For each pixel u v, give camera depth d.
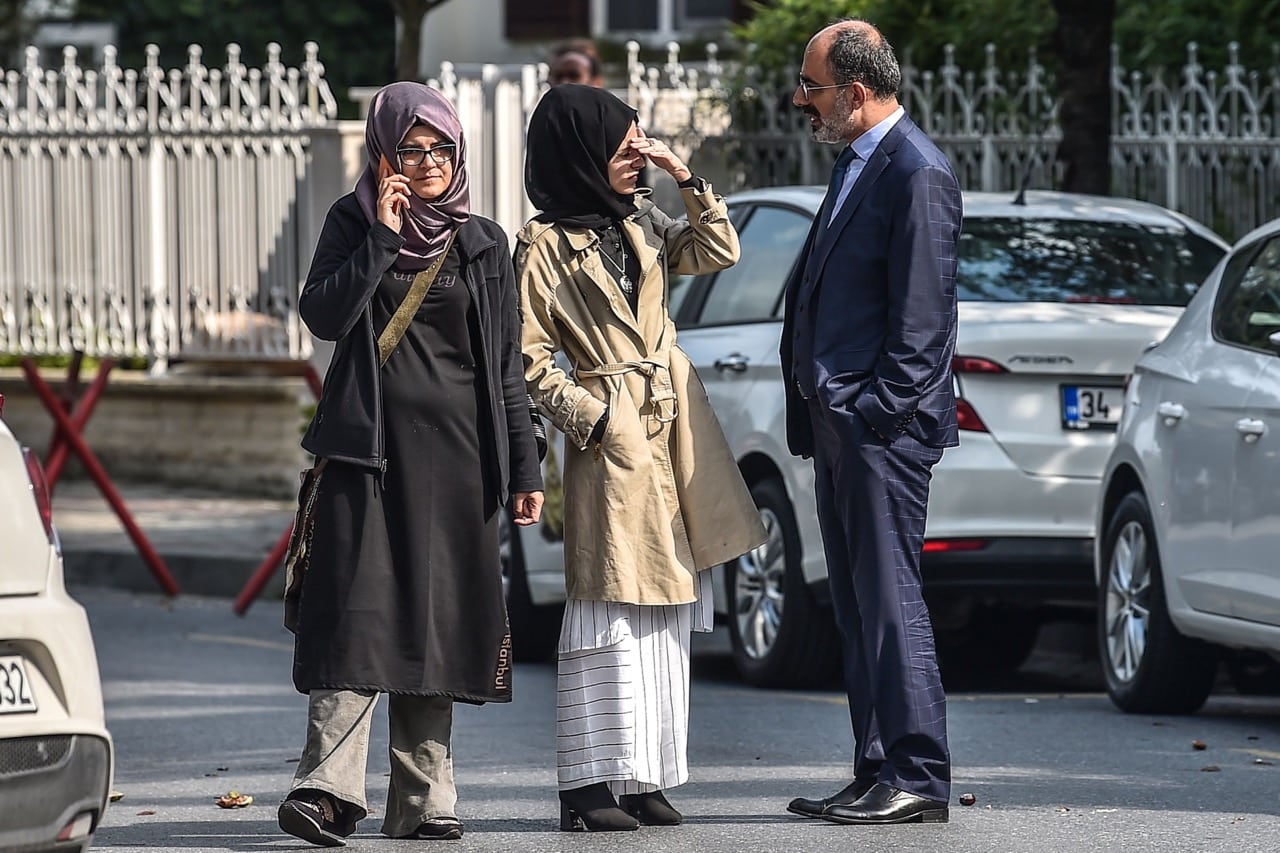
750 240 28.66
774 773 20.95
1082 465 25.34
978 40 43.84
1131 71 46.03
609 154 17.84
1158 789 19.73
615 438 17.58
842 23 17.95
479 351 17.17
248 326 45.50
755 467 27.34
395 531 16.86
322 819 16.77
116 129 46.59
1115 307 26.41
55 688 13.77
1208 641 23.73
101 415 50.94
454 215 17.02
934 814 17.94
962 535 25.06
